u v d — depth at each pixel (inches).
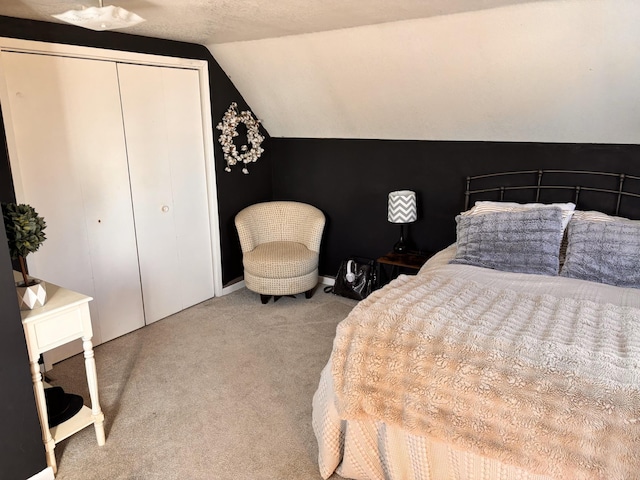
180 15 103.5
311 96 147.9
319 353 124.3
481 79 114.5
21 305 77.2
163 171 140.2
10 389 73.8
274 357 122.5
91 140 120.3
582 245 104.0
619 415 56.6
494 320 78.3
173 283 148.8
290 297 163.0
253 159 166.9
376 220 160.9
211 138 151.9
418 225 152.0
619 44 93.2
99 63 119.5
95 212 123.9
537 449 59.7
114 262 130.4
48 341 78.6
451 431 65.4
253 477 82.0
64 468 84.0
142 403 103.1
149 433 93.4
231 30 120.3
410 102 132.0
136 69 128.3
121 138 127.3
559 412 59.3
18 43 103.3
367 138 155.3
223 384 110.3
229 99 157.9
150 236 139.3
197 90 146.5
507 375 63.8
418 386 68.8
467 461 67.6
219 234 160.9
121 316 134.4
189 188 149.1
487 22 98.6
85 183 120.6
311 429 94.6
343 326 79.4
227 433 93.4
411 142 147.3
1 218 69.7
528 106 116.6
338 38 120.0
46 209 113.3
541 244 107.7
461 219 124.3
